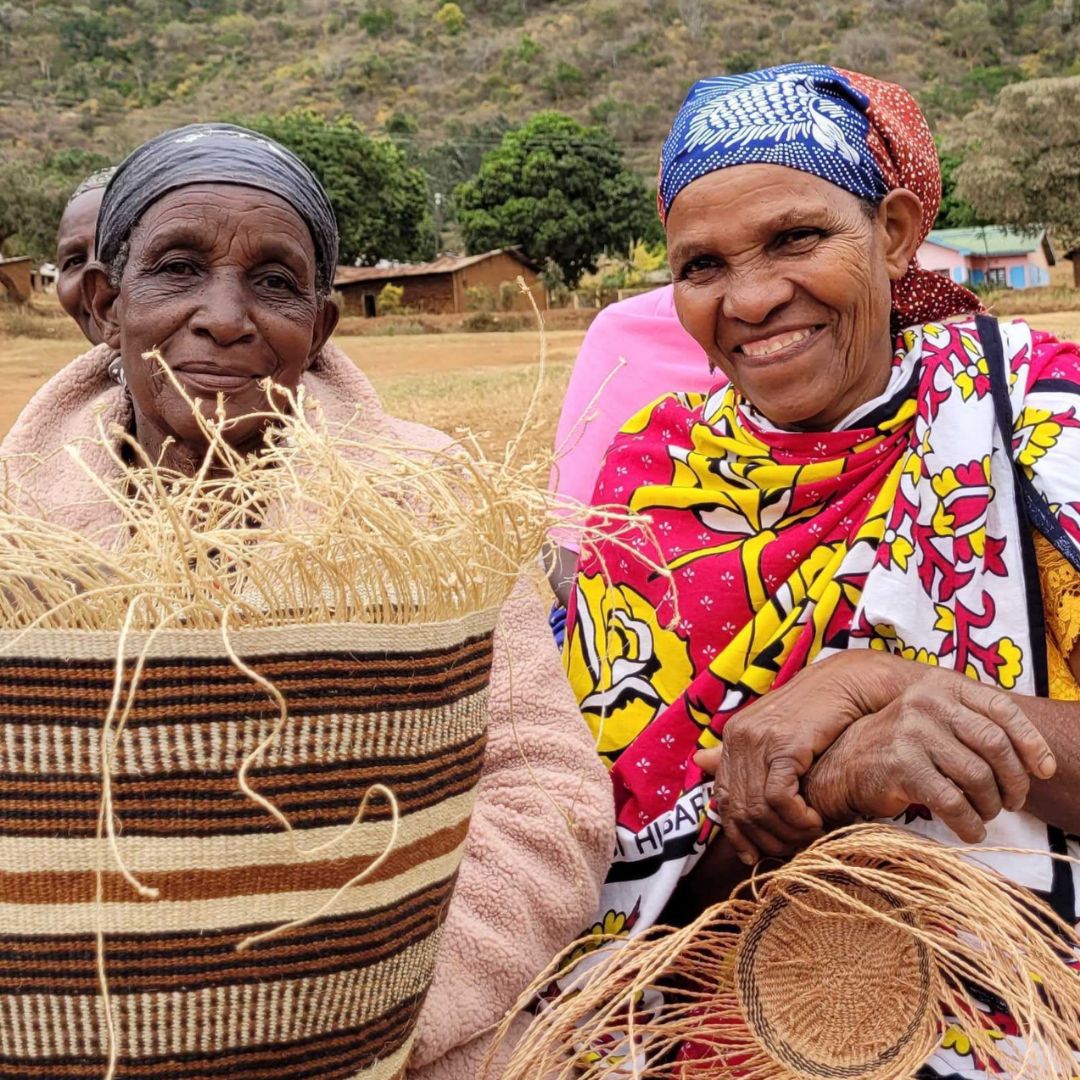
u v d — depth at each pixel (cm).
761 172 197
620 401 310
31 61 14750
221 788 123
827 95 203
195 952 126
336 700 126
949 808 169
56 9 15925
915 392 210
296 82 15275
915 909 164
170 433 199
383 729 130
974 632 197
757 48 15012
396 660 130
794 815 181
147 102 14825
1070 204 5325
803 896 171
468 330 5100
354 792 129
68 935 124
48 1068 127
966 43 14975
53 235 5188
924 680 178
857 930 170
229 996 128
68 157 8725
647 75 14425
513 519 144
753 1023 170
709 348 212
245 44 16612
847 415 212
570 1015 167
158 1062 128
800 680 189
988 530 198
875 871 161
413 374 3028
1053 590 198
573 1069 191
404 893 137
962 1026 170
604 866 196
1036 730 171
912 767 171
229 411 193
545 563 268
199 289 192
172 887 124
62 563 120
